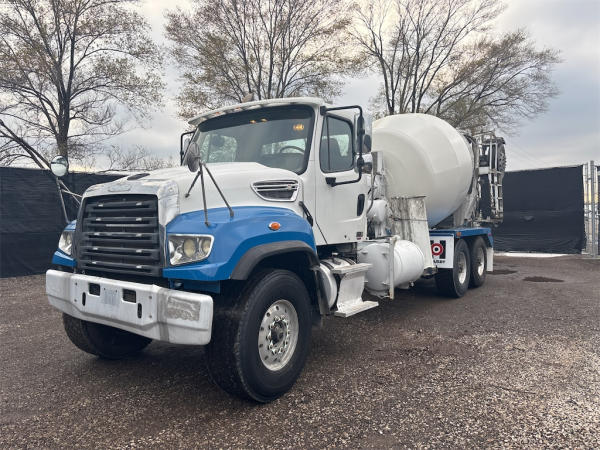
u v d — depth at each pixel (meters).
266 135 4.74
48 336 5.61
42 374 4.27
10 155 17.03
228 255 3.14
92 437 3.03
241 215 3.47
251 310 3.31
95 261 3.72
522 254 14.95
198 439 2.98
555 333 5.33
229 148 4.91
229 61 18.75
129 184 3.56
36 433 3.10
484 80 23.97
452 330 5.57
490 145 9.54
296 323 3.78
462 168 8.06
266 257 3.42
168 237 3.25
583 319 5.99
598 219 14.19
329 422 3.17
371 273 5.58
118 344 4.61
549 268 11.63
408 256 6.27
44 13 15.75
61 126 16.77
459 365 4.26
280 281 3.57
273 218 3.66
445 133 7.98
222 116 5.11
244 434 3.03
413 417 3.21
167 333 3.13
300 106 4.67
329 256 5.01
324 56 19.53
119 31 16.81
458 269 7.73
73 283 3.77
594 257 13.48
